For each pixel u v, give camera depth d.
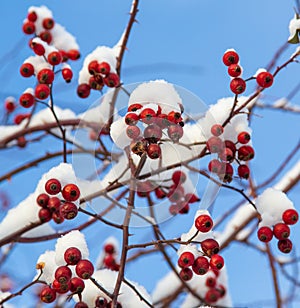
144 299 2.64
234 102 2.88
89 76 3.52
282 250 2.80
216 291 4.17
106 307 2.69
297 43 2.97
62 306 3.66
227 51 2.90
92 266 2.52
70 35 4.00
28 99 3.33
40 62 3.36
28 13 3.92
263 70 2.91
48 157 4.07
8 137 4.04
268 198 2.84
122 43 3.92
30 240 3.38
